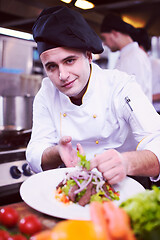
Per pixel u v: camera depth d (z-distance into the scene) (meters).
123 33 2.60
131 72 2.71
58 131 1.42
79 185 0.94
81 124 1.36
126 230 0.48
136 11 2.52
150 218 0.59
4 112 2.48
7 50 3.25
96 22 2.37
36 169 1.33
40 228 0.67
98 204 0.54
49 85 1.45
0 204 1.73
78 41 1.07
